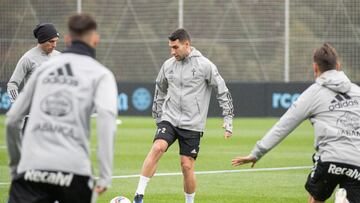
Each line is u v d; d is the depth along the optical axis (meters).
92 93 15.07
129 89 75.75
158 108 26.27
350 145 17.86
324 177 18.23
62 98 15.01
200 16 89.31
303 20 86.62
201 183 32.00
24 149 15.12
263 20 88.06
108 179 14.77
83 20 15.36
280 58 87.31
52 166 14.80
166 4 90.38
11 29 87.94
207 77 25.23
